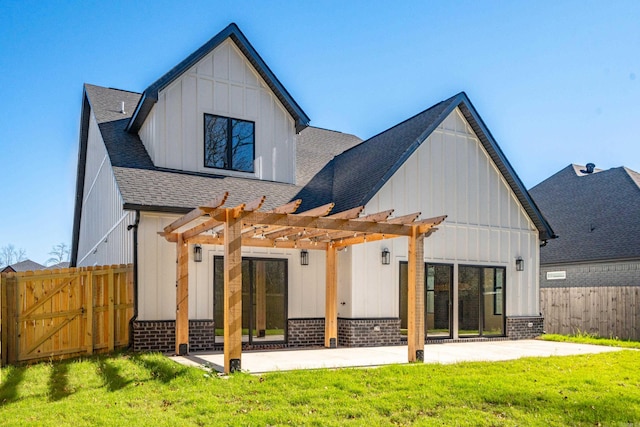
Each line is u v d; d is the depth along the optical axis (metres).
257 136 15.82
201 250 12.77
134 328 11.88
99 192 18.36
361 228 10.20
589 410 7.16
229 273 8.93
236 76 15.62
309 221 9.66
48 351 10.76
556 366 10.24
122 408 6.81
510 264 16.81
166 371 8.89
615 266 20.47
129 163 13.93
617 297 16.34
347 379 8.45
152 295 12.20
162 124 14.30
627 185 23.30
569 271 22.36
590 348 13.77
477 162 16.47
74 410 6.73
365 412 6.82
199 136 14.83
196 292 12.65
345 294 14.07
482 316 16.06
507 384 8.35
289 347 13.67
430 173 15.45
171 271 12.48
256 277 13.52
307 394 7.49
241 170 15.41
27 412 6.65
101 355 11.26
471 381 8.48
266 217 9.32
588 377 9.12
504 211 16.91
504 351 12.89
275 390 7.70
